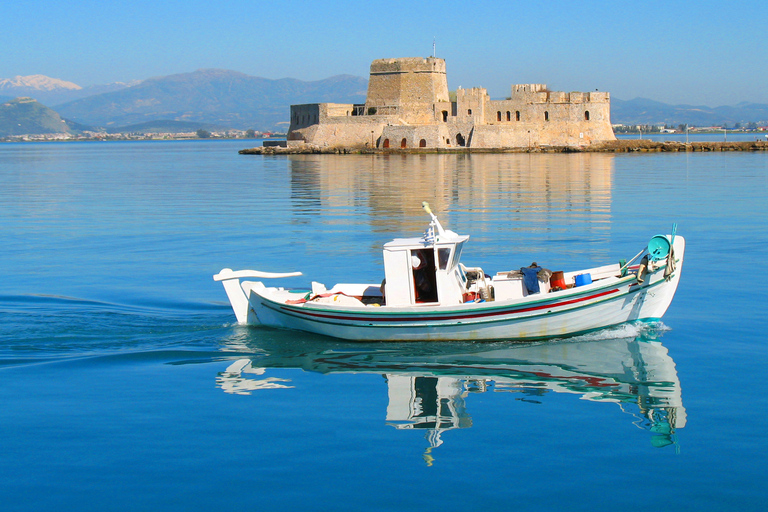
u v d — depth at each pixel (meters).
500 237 34.69
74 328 19.89
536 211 44.97
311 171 88.50
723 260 28.34
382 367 16.92
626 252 30.22
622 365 16.67
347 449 12.58
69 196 59.38
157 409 14.38
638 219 40.50
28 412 14.21
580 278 19.44
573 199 51.78
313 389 15.48
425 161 106.19
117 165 115.56
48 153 193.00
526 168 87.19
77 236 37.22
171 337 19.23
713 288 23.62
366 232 37.19
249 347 18.42
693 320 20.02
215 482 11.52
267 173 87.12
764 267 26.88
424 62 139.50
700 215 41.59
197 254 31.56
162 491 11.28
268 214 45.50
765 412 13.85
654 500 10.90
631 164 93.62
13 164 121.00
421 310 18.16
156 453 12.48
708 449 12.40
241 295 20.27
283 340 19.05
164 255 31.42
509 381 15.85
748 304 21.56
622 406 14.30
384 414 14.07
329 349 18.33
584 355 17.47
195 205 51.38
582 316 18.48
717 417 13.67
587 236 34.66
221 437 13.07
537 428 13.34
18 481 11.59
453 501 10.93
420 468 11.89
